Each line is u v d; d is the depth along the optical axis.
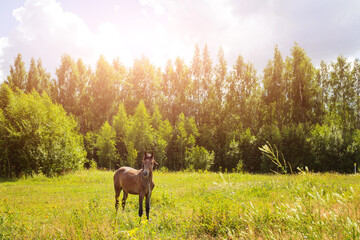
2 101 29.50
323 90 56.78
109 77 61.19
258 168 47.09
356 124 50.47
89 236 4.51
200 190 12.23
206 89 60.19
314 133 44.41
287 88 54.50
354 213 2.56
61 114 30.39
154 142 47.88
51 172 24.61
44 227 5.58
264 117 55.94
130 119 53.16
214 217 5.18
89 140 49.94
